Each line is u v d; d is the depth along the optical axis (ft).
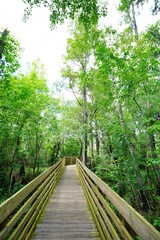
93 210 9.95
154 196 14.70
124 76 11.39
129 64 11.51
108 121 18.98
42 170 40.50
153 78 11.34
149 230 2.89
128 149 15.37
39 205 9.78
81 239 7.24
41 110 30.25
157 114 13.83
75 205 12.12
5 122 21.25
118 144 15.51
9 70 20.81
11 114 22.36
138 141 15.21
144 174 19.29
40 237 7.34
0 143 22.67
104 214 7.14
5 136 22.61
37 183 9.20
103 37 18.58
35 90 27.73
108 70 12.84
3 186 24.12
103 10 13.26
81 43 29.84
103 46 12.28
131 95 12.71
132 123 15.72
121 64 11.50
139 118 13.33
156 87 11.82
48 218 9.58
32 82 28.22
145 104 13.84
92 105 37.29
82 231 7.98
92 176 11.43
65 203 12.62
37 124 29.09
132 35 16.57
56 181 20.88
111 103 17.15
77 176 28.17
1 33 18.28
